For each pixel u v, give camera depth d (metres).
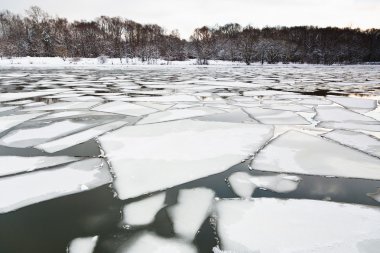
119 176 3.33
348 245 2.18
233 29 73.12
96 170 3.48
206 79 15.55
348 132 5.09
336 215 2.58
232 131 5.12
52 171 3.45
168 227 2.43
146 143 4.45
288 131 5.05
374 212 2.63
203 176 3.37
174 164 3.68
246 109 7.09
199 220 2.52
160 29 59.62
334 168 3.58
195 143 4.47
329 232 2.34
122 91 10.27
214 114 6.53
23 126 5.40
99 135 4.88
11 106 7.32
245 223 2.47
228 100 8.47
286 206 2.72
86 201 2.82
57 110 6.84
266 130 5.20
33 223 2.49
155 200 2.84
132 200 2.84
